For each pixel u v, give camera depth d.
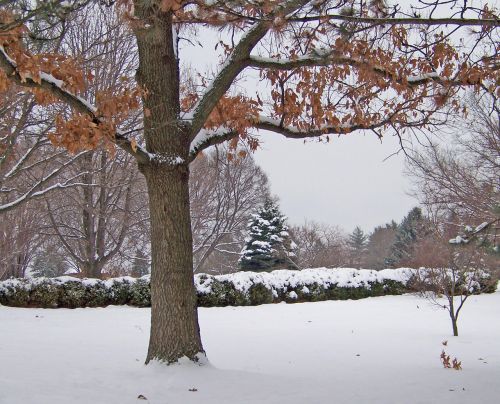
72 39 12.98
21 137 14.87
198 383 5.63
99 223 20.00
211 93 6.77
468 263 11.31
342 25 4.90
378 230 55.12
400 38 6.25
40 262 31.44
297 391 5.52
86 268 19.61
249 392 5.39
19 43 5.49
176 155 6.54
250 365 7.48
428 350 9.24
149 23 6.06
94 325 11.38
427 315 15.01
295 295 18.53
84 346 8.33
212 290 16.59
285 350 8.98
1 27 4.43
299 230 37.94
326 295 19.42
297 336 10.82
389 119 8.16
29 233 19.30
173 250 6.37
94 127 5.85
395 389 5.77
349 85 7.84
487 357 8.55
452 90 7.43
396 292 20.89
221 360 7.88
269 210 32.69
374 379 6.39
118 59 14.09
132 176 17.95
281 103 7.72
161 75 6.65
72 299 14.62
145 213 21.39
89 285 15.09
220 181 27.17
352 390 5.67
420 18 4.64
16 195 18.34
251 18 5.00
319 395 5.36
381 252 49.09
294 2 4.79
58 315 12.94
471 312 15.73
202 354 6.38
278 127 7.68
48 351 7.54
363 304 18.02
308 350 9.02
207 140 7.13
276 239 31.58
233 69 6.71
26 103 11.40
